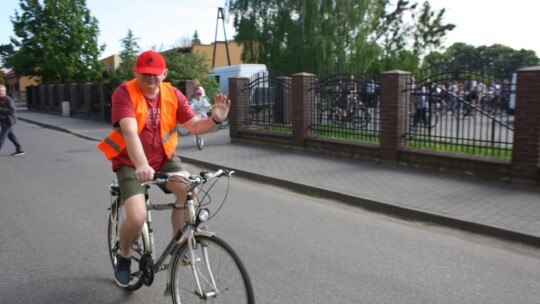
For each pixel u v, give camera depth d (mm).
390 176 8141
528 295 3908
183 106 3664
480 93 7828
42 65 34312
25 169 9930
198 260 3123
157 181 3102
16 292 3994
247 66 23078
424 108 8656
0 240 5320
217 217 6207
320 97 10789
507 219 5629
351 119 10180
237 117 13008
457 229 5695
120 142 3451
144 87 3406
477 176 7676
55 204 6902
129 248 3613
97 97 23297
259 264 4559
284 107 11953
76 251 4953
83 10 35562
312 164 9492
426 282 4152
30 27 33875
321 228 5727
